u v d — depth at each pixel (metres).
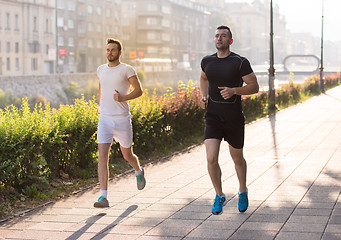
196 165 9.31
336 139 12.45
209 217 5.62
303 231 4.97
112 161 9.28
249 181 7.54
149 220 5.60
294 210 5.79
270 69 22.02
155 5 113.19
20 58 74.62
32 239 5.09
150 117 10.45
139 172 6.98
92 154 8.56
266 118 18.66
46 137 7.35
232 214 5.71
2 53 70.06
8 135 6.77
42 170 7.45
